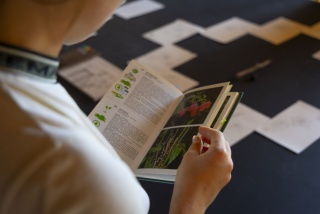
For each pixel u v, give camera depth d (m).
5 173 0.37
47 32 0.42
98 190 0.40
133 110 0.95
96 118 0.94
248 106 1.69
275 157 1.46
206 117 0.85
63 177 0.38
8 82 0.40
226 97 0.87
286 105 1.70
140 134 0.91
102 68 1.97
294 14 2.48
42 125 0.39
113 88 0.99
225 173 0.67
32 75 0.42
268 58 2.04
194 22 2.40
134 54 2.09
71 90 1.82
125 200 0.42
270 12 2.51
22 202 0.37
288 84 1.83
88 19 0.45
